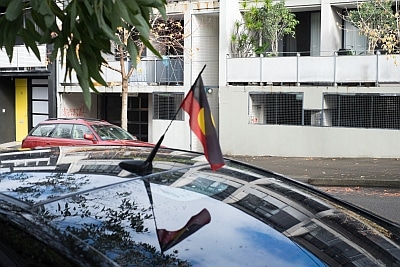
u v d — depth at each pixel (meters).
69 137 16.28
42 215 2.17
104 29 2.37
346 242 2.54
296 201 2.89
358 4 20.38
